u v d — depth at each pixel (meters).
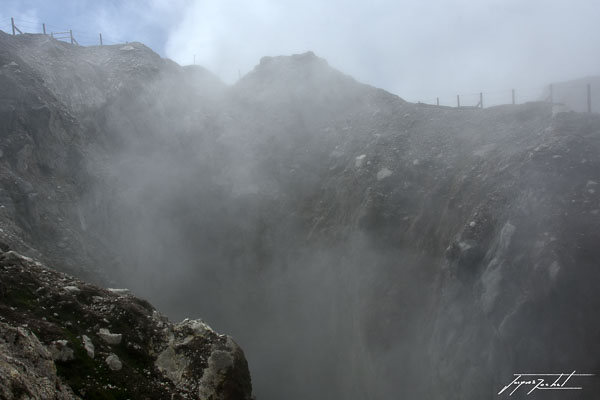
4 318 8.45
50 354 8.21
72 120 21.61
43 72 22.53
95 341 9.34
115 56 27.44
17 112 18.36
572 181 14.73
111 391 8.59
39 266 10.71
